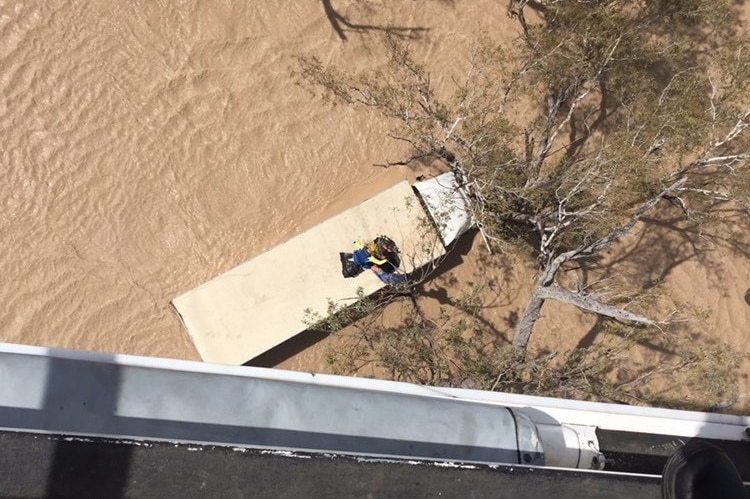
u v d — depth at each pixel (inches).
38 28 444.5
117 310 436.8
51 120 443.5
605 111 498.9
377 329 451.2
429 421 196.5
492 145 423.8
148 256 444.8
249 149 462.3
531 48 451.2
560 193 421.1
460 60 490.3
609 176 402.9
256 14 467.8
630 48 444.5
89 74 449.4
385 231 445.4
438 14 490.6
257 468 164.1
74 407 184.1
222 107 461.7
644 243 496.1
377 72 471.5
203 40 461.4
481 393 215.9
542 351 472.1
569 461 209.9
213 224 454.0
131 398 186.7
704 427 224.1
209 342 417.4
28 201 436.5
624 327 449.7
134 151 450.3
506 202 434.9
